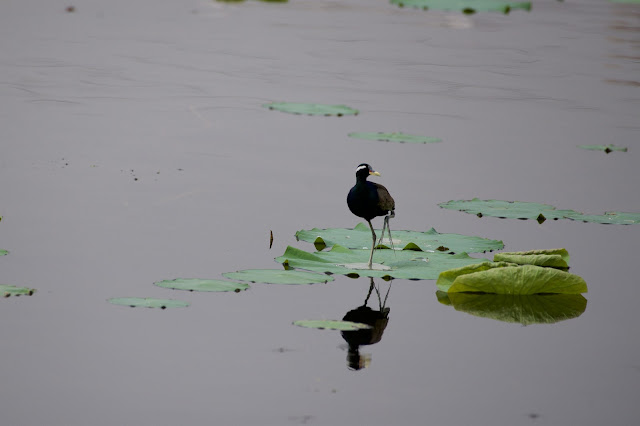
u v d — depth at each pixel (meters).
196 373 9.99
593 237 15.71
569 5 47.19
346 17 41.28
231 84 27.34
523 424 9.24
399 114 24.73
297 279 12.40
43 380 9.70
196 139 21.09
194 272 12.97
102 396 9.41
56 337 10.74
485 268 13.14
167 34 35.00
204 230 15.01
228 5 43.16
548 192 18.52
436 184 18.72
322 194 17.47
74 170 18.11
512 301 12.73
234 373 10.04
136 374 9.91
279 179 18.34
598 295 13.04
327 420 9.09
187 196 16.88
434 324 11.73
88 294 12.09
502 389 10.00
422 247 14.36
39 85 25.53
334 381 9.98
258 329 11.27
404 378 10.15
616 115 25.56
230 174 18.52
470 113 25.20
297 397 9.57
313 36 36.12
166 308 11.83
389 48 34.31
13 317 11.25
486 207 16.86
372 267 13.32
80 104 23.72
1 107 22.84
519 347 11.13
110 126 21.77
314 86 27.67
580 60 33.25
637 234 15.99
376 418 9.18
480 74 30.45
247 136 21.69
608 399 9.84
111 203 16.20
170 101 24.72
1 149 19.27
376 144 21.72
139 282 12.55
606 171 20.23
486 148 21.77
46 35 33.28
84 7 40.25
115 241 14.25
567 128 23.97
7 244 13.88
